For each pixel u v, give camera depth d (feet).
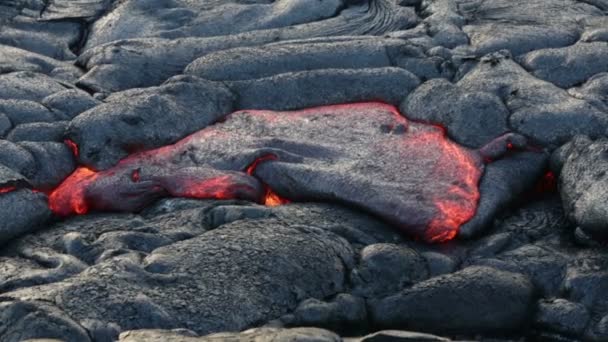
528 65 34.32
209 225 27.25
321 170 28.73
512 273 25.85
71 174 29.58
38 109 31.12
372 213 27.78
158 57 35.42
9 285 23.89
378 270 25.61
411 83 33.14
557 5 40.06
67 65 36.04
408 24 38.47
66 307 22.38
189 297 23.30
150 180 28.96
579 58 33.94
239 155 29.40
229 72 33.58
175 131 30.55
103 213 28.63
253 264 24.54
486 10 39.70
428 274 26.18
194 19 39.01
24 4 40.86
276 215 27.45
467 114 30.96
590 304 25.08
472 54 35.24
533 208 29.37
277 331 20.35
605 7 40.34
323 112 32.17
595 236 26.63
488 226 28.12
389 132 30.76
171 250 24.86
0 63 34.83
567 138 30.30
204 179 28.81
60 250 25.96
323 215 27.66
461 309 24.72
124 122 29.94
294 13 38.93
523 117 30.71
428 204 27.61
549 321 24.88
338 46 34.71
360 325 24.66
